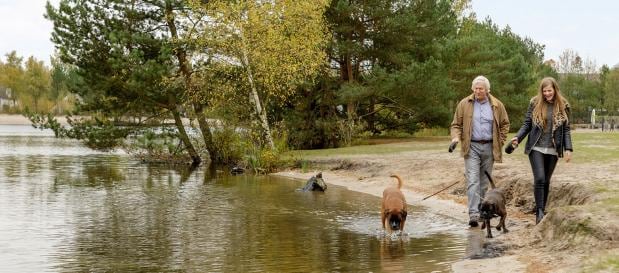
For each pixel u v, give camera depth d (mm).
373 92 31109
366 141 33906
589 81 73000
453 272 7664
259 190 18016
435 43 33781
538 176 9617
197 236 10766
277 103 30750
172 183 20438
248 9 24906
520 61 43969
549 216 8789
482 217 9789
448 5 34375
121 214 13492
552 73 65875
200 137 29797
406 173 18547
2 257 9250
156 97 27625
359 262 8523
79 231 11406
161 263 8727
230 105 27484
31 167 27047
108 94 28641
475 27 47844
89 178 22375
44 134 64250
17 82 112438
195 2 25625
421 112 32938
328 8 30422
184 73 27938
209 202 15398
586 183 11086
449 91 32688
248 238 10508
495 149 10797
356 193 16812
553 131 9578
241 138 27922
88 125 29078
